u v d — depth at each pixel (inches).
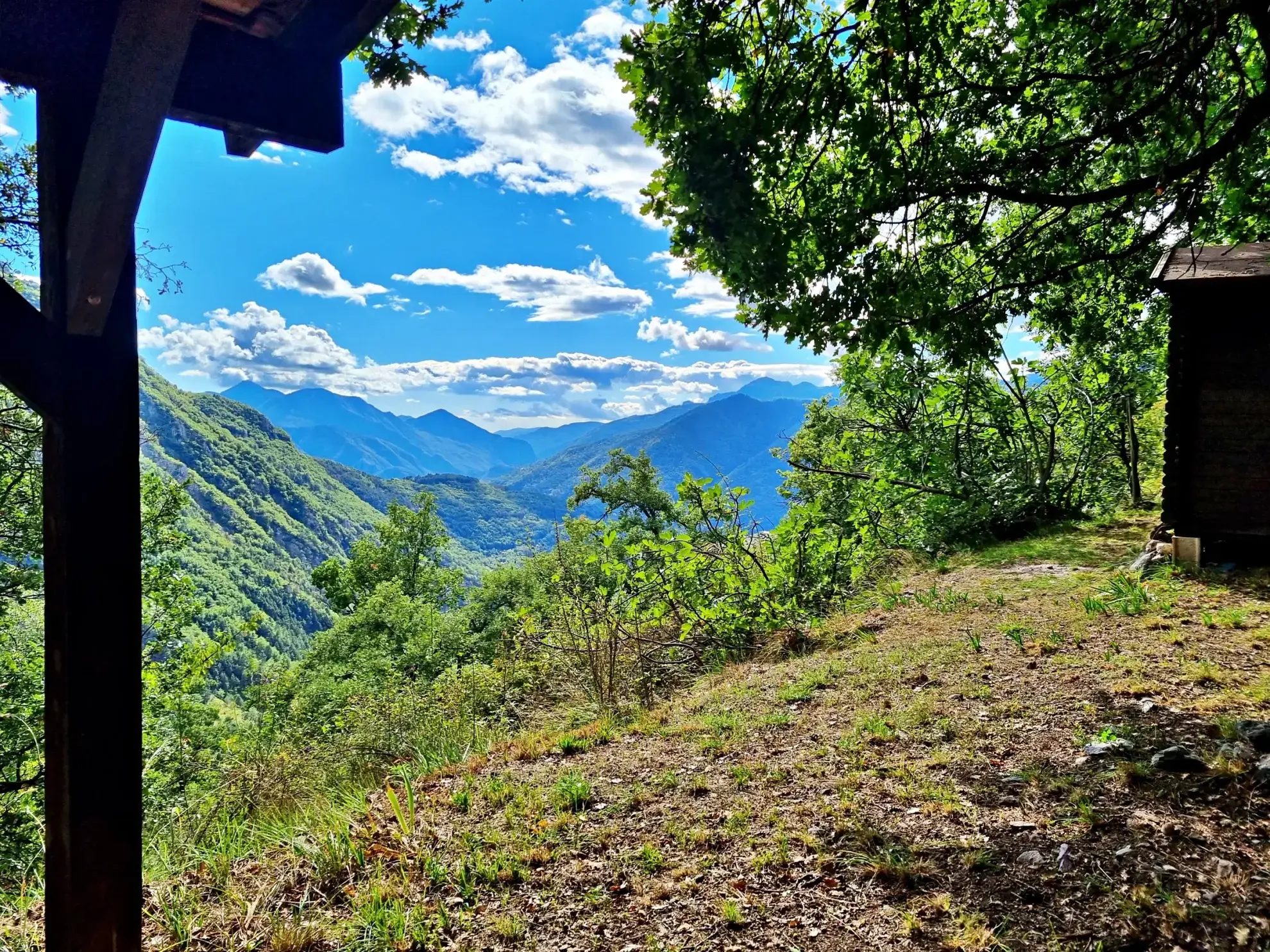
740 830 143.5
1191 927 97.4
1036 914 106.1
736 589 321.1
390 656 1130.7
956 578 344.5
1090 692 180.4
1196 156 157.6
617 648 304.5
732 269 150.0
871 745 174.6
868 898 116.8
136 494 81.1
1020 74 196.2
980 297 182.2
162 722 727.7
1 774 483.2
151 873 149.3
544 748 214.2
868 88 162.1
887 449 469.1
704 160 134.3
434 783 194.9
